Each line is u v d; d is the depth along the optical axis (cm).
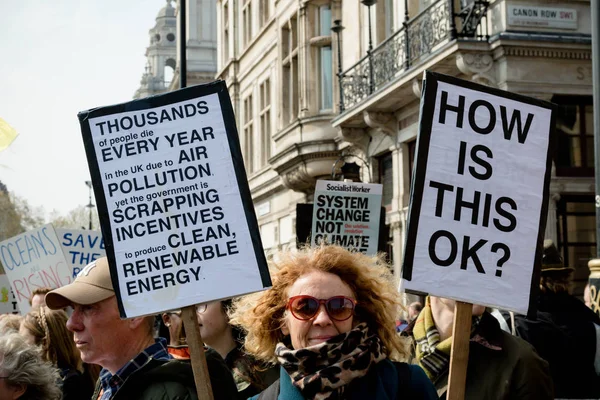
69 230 809
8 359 378
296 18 2388
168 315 497
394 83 1538
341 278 326
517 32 1296
